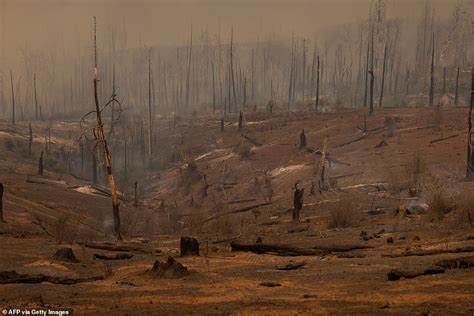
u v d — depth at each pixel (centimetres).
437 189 3966
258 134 9112
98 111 3369
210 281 1501
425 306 1117
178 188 7712
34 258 2066
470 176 5147
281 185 6594
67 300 1291
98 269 1759
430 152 6397
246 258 2047
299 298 1241
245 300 1233
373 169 6116
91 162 9131
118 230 3164
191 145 9612
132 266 1848
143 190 7975
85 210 5078
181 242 2141
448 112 8362
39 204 4766
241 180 7312
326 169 6525
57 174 7825
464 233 2328
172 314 1128
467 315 1038
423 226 2683
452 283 1307
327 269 1669
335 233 2756
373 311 1091
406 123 8031
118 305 1229
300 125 9031
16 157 8675
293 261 1905
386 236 2483
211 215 5084
